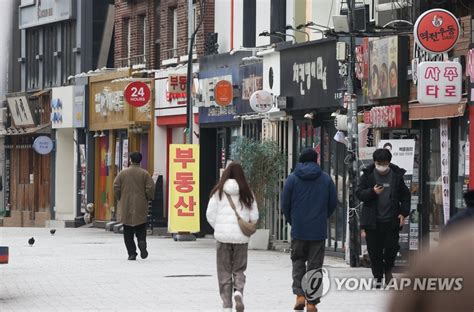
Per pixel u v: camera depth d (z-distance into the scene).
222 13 51.03
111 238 50.78
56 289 26.19
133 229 35.53
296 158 40.69
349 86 31.69
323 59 37.31
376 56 32.59
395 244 24.88
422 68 28.03
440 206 30.69
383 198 24.73
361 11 32.12
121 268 32.25
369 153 30.94
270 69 42.06
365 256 31.09
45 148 67.69
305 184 21.11
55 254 38.62
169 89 52.56
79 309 21.95
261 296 24.19
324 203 21.12
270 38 45.50
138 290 25.81
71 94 67.06
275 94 41.44
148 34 60.09
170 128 56.91
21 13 76.38
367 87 33.41
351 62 31.84
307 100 38.59
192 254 38.41
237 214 21.03
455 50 29.16
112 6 69.12
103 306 22.48
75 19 70.00
